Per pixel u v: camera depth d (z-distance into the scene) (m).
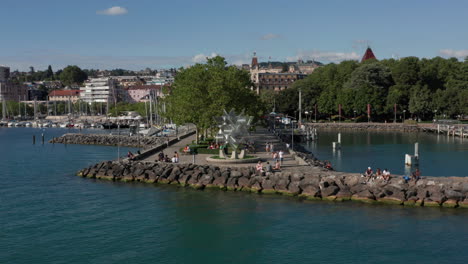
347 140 149.88
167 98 131.38
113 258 42.38
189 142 121.88
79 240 46.84
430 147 126.75
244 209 56.56
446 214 53.06
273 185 64.44
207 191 66.62
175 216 54.19
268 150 97.06
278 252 43.22
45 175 83.31
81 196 64.94
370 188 59.53
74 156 115.19
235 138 80.31
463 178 60.38
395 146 129.88
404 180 59.88
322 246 44.38
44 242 46.38
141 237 47.50
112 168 79.00
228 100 97.19
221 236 47.41
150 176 74.44
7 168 93.19
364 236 46.66
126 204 60.00
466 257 41.59
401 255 42.12
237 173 68.50
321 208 56.34
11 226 51.38
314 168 72.19
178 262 41.47
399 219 51.53
